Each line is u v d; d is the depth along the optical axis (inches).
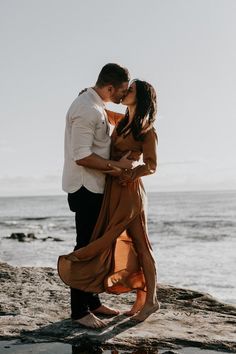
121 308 201.5
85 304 173.9
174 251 979.3
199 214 2694.4
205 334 166.7
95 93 169.2
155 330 170.1
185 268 726.5
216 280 617.6
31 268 285.1
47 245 1185.4
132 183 172.9
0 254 1003.9
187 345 157.8
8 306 201.3
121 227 169.6
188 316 190.1
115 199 170.2
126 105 173.9
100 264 169.5
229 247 1029.2
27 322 179.2
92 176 169.3
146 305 178.2
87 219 171.2
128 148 173.5
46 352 150.9
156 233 1465.3
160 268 734.5
